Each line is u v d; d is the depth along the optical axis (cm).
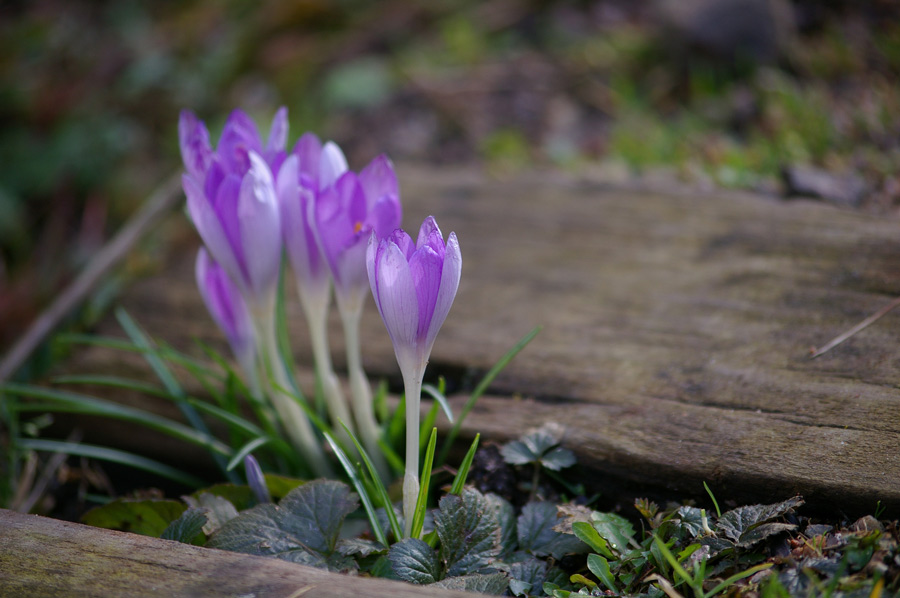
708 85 100
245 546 58
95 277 80
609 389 65
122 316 71
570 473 63
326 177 59
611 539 58
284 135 61
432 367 70
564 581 58
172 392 68
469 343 70
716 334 67
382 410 66
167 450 71
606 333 69
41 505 68
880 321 65
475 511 58
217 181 59
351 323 61
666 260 73
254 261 59
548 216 80
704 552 56
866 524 57
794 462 59
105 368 73
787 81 97
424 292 55
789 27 100
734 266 71
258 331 62
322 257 61
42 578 55
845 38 99
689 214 77
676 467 61
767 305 68
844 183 77
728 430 62
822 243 71
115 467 71
